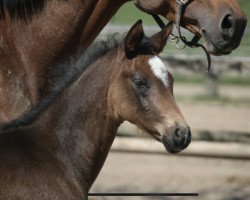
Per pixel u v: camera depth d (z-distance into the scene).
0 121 10.45
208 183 17.25
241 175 17.78
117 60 10.12
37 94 10.68
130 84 10.01
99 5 10.86
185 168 18.41
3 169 9.53
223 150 17.08
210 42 10.62
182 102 24.75
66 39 10.80
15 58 10.64
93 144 10.23
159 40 10.27
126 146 17.11
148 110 9.95
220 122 21.89
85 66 10.27
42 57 10.73
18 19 10.73
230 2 10.59
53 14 10.75
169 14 11.01
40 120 10.07
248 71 24.91
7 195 9.48
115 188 16.70
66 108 10.16
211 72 25.48
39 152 9.86
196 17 10.73
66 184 9.92
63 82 10.27
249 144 17.34
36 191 9.65
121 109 10.08
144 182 17.23
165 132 9.89
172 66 25.03
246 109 24.00
